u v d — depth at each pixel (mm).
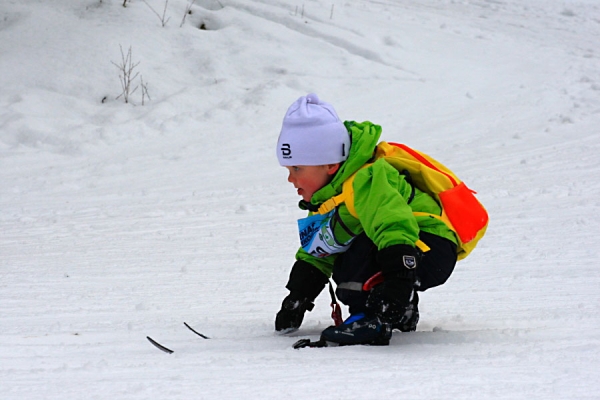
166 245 10297
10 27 23750
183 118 19875
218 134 19078
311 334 5855
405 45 25172
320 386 3883
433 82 22516
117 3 25203
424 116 19922
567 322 5871
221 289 7844
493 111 20047
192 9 25828
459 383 3893
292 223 11539
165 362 4625
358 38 25016
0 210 13336
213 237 10727
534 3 32312
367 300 5031
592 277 7613
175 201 13531
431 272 5238
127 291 7809
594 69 23594
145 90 21375
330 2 28484
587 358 4426
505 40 26875
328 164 5453
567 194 12203
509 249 9031
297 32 25016
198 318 6574
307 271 5883
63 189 15109
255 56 23250
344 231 5367
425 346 4996
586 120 18672
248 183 14867
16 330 6055
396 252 4898
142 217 12328
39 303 7270
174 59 22938
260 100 20750
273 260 9242
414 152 5594
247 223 11617
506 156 15641
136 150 18062
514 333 5398
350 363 4445
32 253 10016
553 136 17328
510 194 12406
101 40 23016
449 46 25703
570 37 27672
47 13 24422
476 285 7449
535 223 10406
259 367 4387
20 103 19922
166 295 7609
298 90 21516
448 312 6453
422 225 5270
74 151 17922
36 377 4266
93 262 9352
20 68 21750
